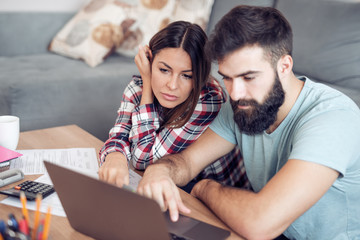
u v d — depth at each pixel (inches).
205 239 30.7
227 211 33.4
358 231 39.3
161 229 25.6
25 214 27.7
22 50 112.0
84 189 27.6
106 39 103.0
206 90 48.1
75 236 30.8
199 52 42.3
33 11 113.0
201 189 37.9
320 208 37.5
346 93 64.4
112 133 49.5
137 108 48.0
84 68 98.6
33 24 112.4
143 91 48.2
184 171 42.7
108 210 27.5
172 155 44.2
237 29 33.1
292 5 80.9
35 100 86.3
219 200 34.7
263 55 33.4
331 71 71.5
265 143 41.2
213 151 45.8
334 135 33.6
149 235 26.6
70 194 28.9
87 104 93.0
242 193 34.0
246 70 33.7
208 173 55.9
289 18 80.4
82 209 29.2
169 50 42.0
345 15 72.2
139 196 24.8
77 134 53.7
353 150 34.5
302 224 38.7
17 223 25.6
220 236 31.3
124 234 27.9
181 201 35.3
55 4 123.0
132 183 41.3
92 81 92.4
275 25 33.6
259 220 31.4
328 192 36.8
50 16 114.9
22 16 110.6
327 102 36.3
